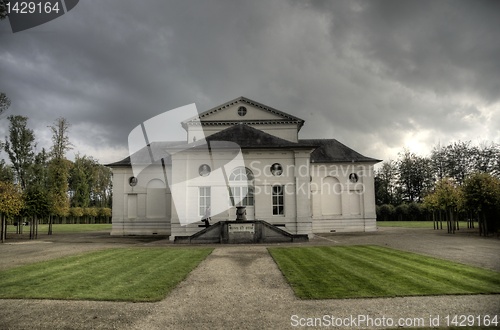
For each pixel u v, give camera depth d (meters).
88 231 37.19
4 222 25.31
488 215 23.34
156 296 8.15
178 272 10.95
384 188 72.62
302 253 14.77
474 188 23.19
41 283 9.57
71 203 66.25
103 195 76.25
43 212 27.83
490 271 10.45
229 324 6.31
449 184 27.31
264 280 9.78
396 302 7.54
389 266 11.45
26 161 47.38
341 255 14.00
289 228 22.86
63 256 14.98
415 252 14.66
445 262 12.02
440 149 69.56
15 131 47.25
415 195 72.44
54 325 6.36
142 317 6.75
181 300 7.89
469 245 17.33
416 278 9.65
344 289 8.61
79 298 8.05
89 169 73.19
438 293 8.12
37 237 27.86
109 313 7.00
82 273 10.94
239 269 11.45
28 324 6.41
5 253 16.58
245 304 7.53
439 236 23.08
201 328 6.12
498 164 61.34
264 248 16.91
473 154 65.12
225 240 20.19
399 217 54.81
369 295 8.05
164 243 20.69
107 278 10.16
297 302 7.63
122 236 28.88
